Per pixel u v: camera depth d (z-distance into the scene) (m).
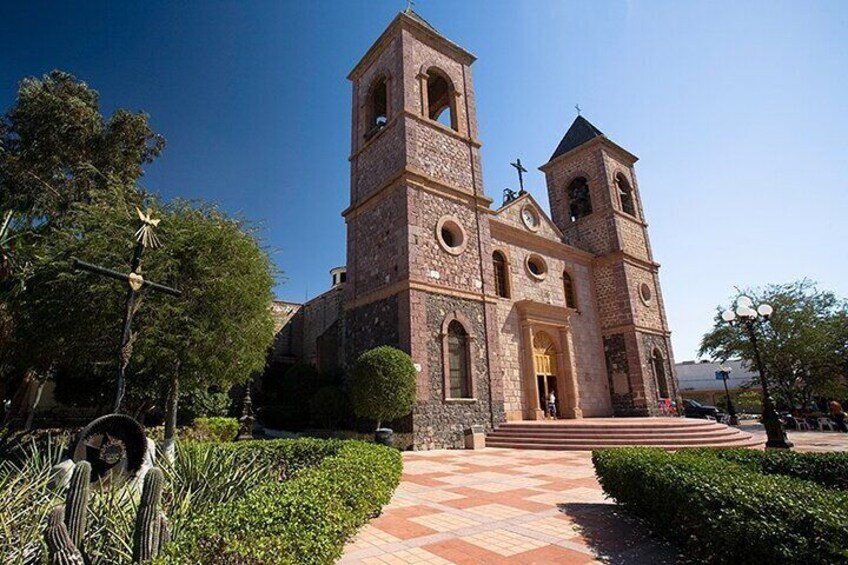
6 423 12.23
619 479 6.37
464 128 20.95
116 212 10.73
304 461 8.45
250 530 3.16
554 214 29.23
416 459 12.59
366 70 22.55
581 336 23.66
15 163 17.45
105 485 4.80
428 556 4.86
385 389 14.09
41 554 3.52
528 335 20.31
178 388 11.73
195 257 11.02
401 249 16.95
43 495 4.17
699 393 51.62
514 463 11.75
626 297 24.31
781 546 3.54
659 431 15.15
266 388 27.02
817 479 6.40
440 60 21.23
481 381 17.19
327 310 28.16
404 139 18.25
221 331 11.10
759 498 4.01
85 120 18.55
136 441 5.31
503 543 5.29
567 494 7.93
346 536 4.89
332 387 17.61
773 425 12.38
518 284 21.64
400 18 19.86
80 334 10.20
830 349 27.50
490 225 21.20
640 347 23.69
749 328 13.35
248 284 11.58
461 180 19.69
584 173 28.06
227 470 5.82
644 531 5.68
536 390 19.62
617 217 26.34
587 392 22.75
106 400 15.55
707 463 5.67
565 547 5.13
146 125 20.28
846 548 3.19
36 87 18.20
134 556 3.22
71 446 5.54
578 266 25.25
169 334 10.31
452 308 17.23
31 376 14.56
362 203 19.70
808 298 29.33
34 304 10.28
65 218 13.02
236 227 12.19
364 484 5.73
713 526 4.18
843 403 30.30
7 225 10.98
